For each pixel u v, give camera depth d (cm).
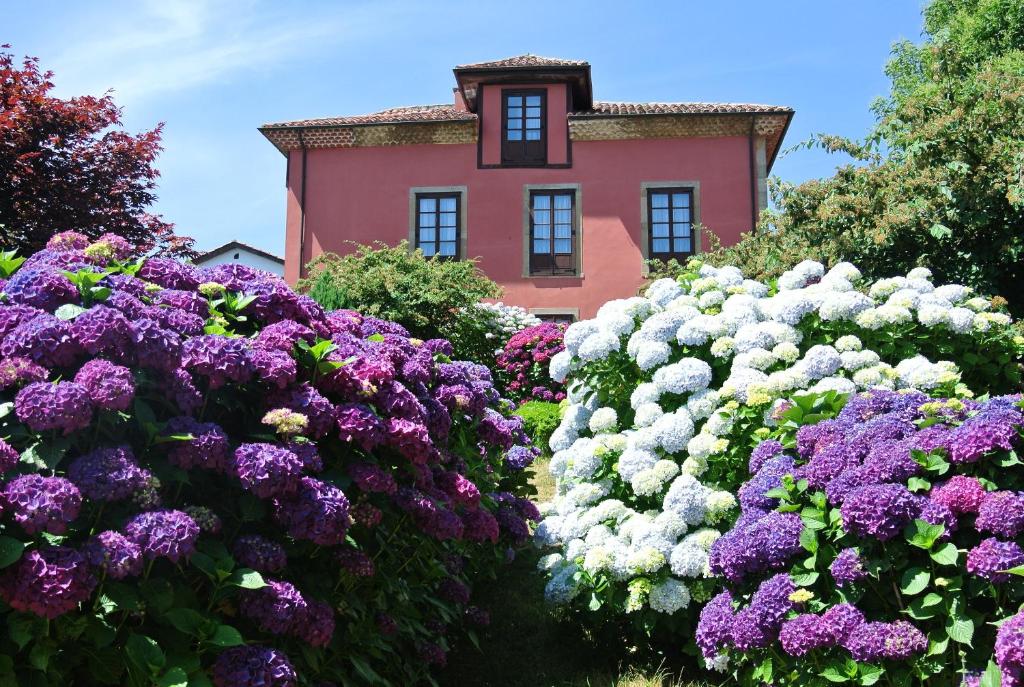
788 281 598
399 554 362
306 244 1947
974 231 1038
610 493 479
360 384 327
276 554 268
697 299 568
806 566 323
